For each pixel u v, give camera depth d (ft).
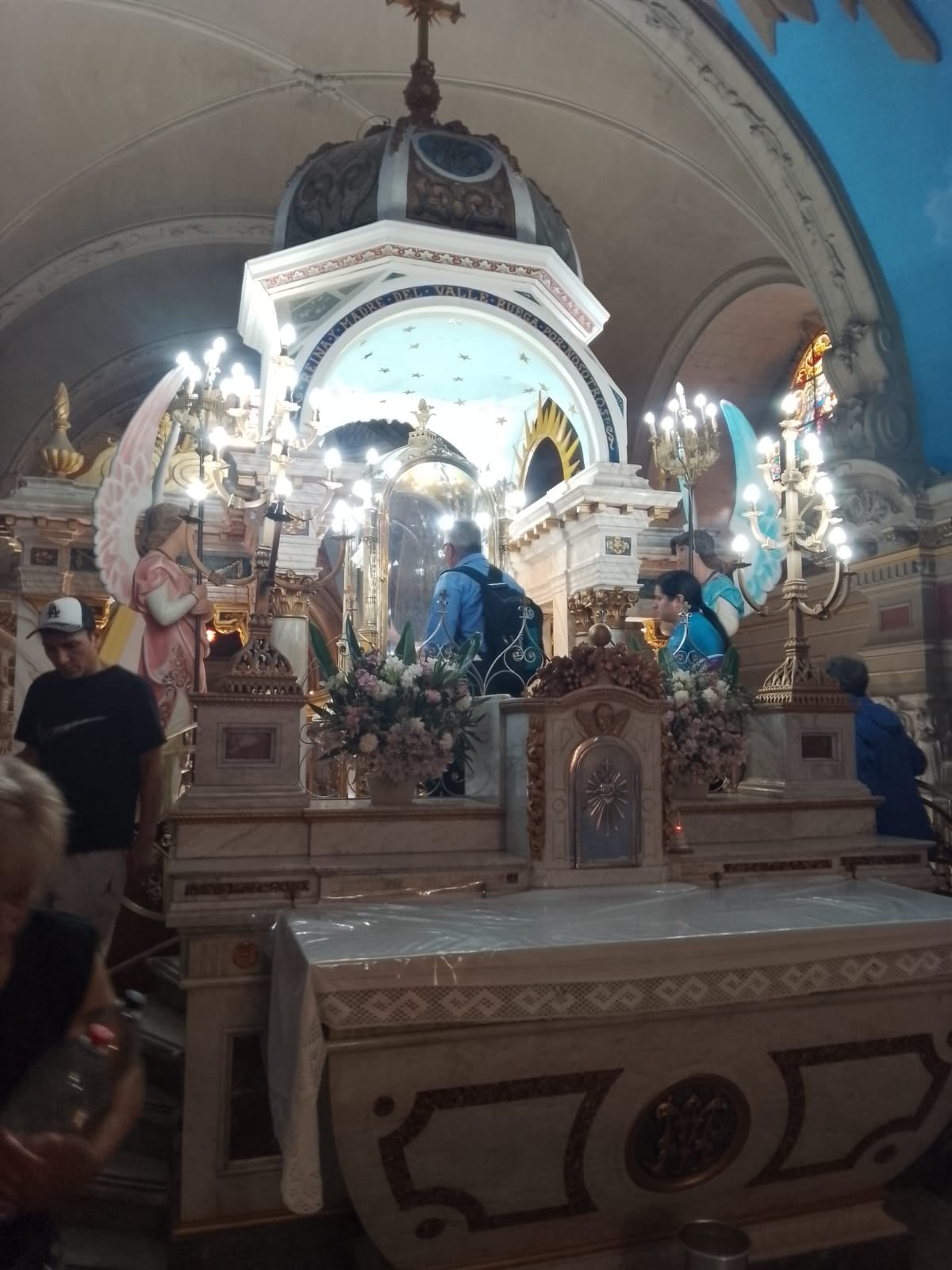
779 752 12.71
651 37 26.84
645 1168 8.86
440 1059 7.84
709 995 8.23
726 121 27.07
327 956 7.61
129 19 29.14
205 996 9.63
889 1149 9.80
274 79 32.01
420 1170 8.06
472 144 19.92
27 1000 5.14
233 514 20.98
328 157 20.34
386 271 17.66
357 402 21.98
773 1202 9.70
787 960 8.52
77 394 39.86
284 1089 7.79
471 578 15.07
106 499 19.56
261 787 10.47
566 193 34.50
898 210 24.04
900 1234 9.88
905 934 8.91
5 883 4.83
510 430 23.56
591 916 9.18
